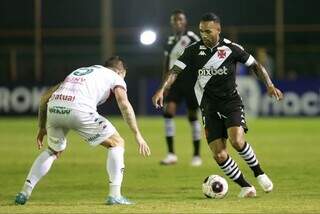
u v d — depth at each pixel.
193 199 25.03
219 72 24.62
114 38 84.19
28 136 56.59
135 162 39.22
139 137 22.55
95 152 45.38
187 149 46.97
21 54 84.88
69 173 34.56
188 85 37.09
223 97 24.69
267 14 87.06
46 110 23.31
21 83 78.12
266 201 23.41
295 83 76.81
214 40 24.59
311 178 31.39
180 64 24.97
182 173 34.09
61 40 87.75
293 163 37.78
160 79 78.31
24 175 34.03
